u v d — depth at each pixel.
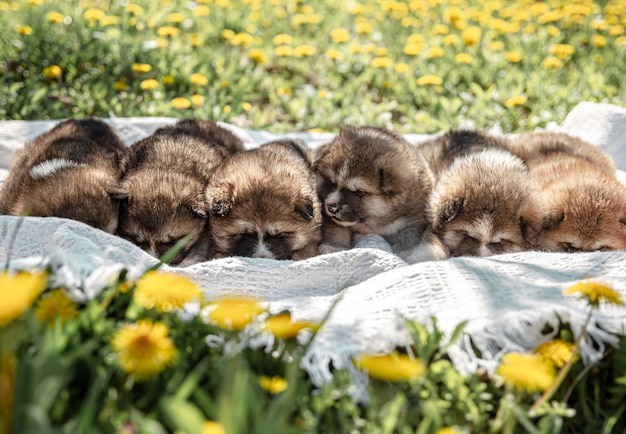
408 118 2.09
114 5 2.64
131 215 1.54
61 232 1.33
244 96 2.08
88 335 1.19
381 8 3.10
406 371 1.18
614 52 2.70
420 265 1.34
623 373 1.25
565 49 2.46
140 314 1.22
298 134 1.86
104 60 2.22
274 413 1.13
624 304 1.25
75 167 1.55
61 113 1.95
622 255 1.37
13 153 1.73
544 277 1.33
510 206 1.60
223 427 1.10
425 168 1.72
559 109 2.09
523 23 3.05
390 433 1.17
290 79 2.39
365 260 1.40
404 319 1.24
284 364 1.22
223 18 2.74
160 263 1.25
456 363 1.23
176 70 2.17
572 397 1.25
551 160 1.70
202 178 1.62
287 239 1.58
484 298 1.29
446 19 2.84
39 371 1.12
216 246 1.58
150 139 1.67
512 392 1.21
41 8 2.45
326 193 1.67
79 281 1.24
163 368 1.16
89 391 1.16
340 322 1.27
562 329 1.27
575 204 1.59
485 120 2.05
